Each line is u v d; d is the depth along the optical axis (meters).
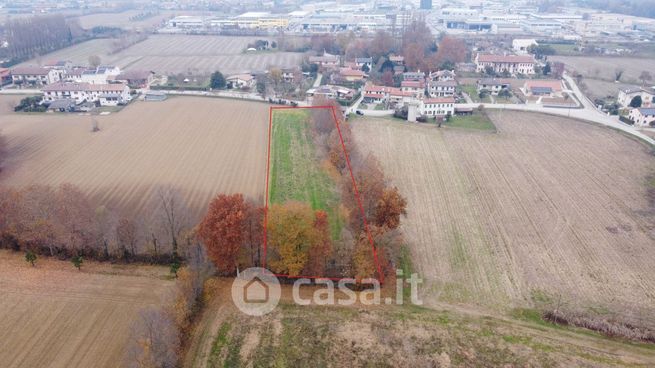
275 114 151.88
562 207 94.44
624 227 87.25
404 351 58.44
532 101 168.25
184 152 120.69
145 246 76.19
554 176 108.19
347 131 117.44
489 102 167.25
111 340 57.91
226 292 67.62
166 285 67.69
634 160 116.62
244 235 68.44
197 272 67.12
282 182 103.88
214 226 66.31
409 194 99.31
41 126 140.12
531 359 57.31
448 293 69.81
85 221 75.75
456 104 162.00
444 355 57.88
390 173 108.62
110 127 139.50
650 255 78.75
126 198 95.62
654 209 93.38
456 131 136.88
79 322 60.78
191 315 62.94
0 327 59.97
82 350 56.50
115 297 65.25
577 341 60.38
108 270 71.31
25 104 156.50
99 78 189.25
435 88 175.38
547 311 65.81
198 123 143.38
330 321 63.12
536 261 77.38
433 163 114.75
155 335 55.03
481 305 67.38
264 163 113.81
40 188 81.00
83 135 132.62
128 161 114.75
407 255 78.44
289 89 179.50
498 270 75.12
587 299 68.56
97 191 98.81
